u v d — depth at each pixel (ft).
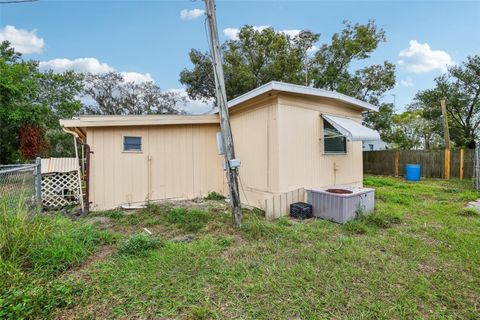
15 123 42.14
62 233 11.93
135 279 9.14
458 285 8.87
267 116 20.74
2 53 49.37
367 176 46.34
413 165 40.19
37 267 9.50
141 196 23.59
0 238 10.09
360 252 11.59
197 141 25.86
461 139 56.70
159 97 93.30
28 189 16.01
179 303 7.83
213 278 9.33
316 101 22.58
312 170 22.13
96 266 10.14
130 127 23.25
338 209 16.92
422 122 71.82
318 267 10.20
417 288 8.61
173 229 15.55
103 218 18.80
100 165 22.16
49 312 7.30
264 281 9.09
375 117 58.95
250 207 22.11
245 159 23.57
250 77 57.00
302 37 61.98
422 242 13.00
